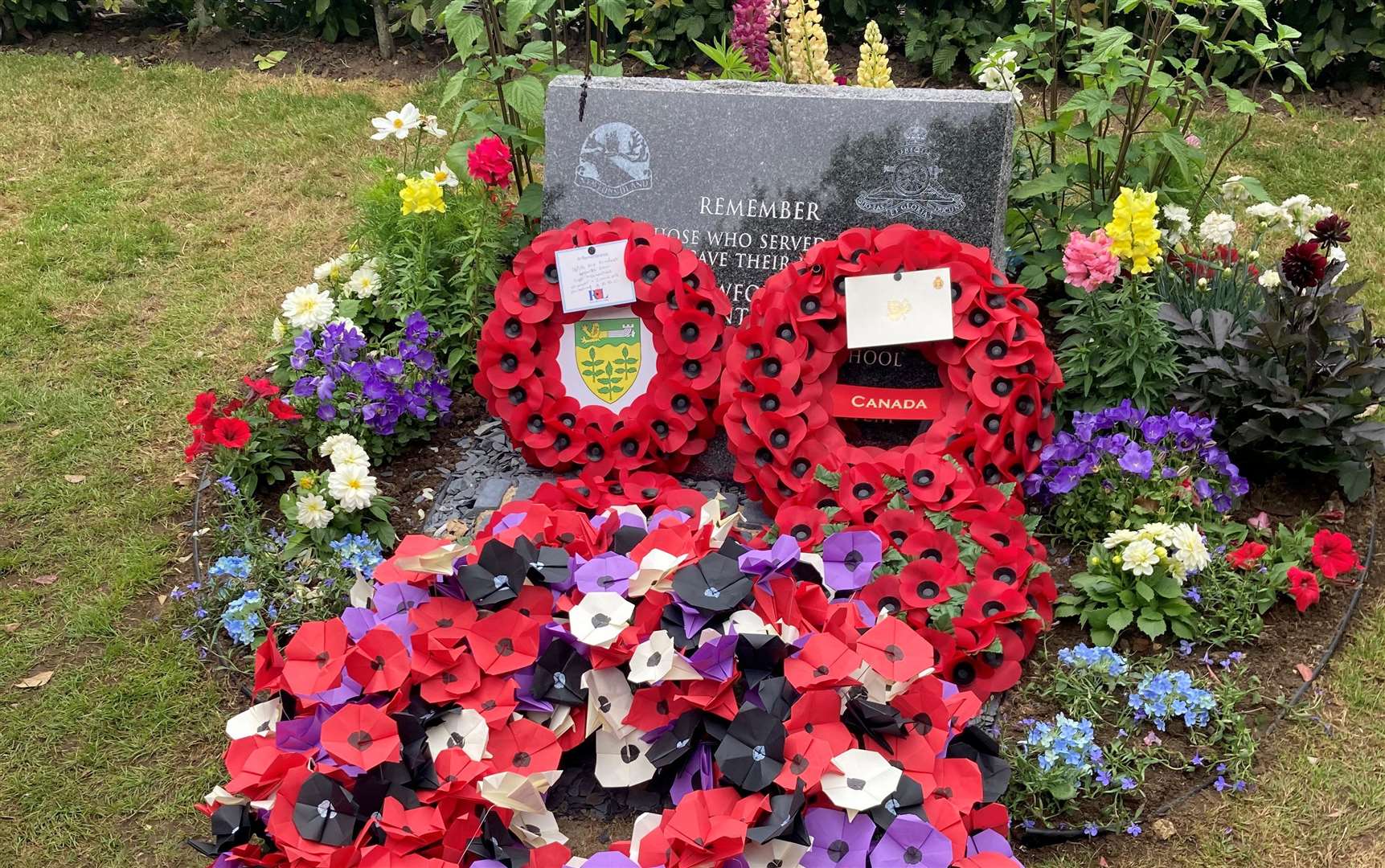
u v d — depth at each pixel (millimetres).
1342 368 3627
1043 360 3539
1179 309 4137
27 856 2930
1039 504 3783
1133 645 3346
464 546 2705
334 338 3986
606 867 2289
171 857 2926
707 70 7352
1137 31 6797
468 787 2428
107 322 5039
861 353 3859
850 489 3457
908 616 3080
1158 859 2811
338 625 2711
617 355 3959
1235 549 3477
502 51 4797
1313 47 6770
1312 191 5902
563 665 2666
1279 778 2980
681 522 3006
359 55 7695
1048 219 4562
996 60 4629
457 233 4586
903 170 3875
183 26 8125
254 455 3928
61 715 3285
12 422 4457
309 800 2381
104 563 3807
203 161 6375
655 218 4059
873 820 2355
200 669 3424
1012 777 2900
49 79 7297
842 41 7594
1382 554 3660
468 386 4477
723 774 2326
